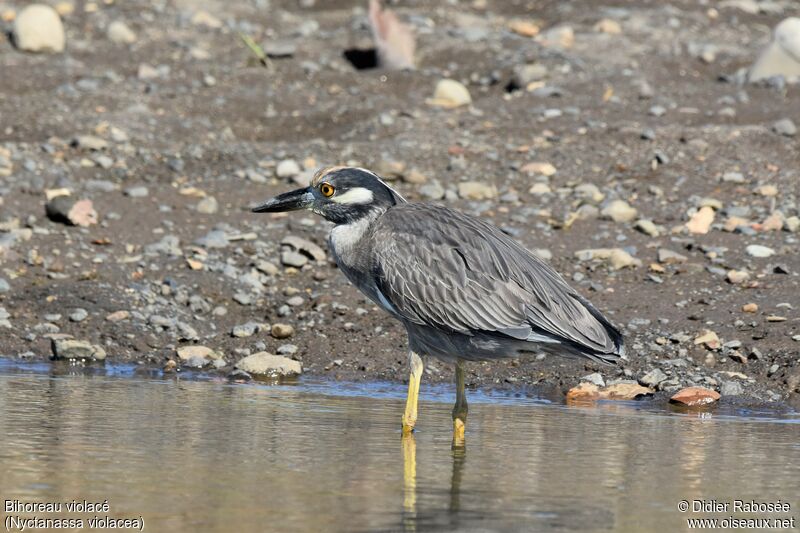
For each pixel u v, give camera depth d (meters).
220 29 24.92
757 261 15.09
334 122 20.45
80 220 15.89
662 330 13.20
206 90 21.69
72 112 19.86
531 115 20.30
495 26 25.72
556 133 19.52
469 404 11.38
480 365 12.93
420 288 10.04
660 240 15.90
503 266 9.98
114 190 17.09
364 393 11.77
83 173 17.58
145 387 11.65
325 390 11.88
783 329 13.00
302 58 23.64
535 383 12.45
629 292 14.27
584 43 24.08
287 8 26.94
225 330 13.84
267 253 15.48
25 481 7.83
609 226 16.36
